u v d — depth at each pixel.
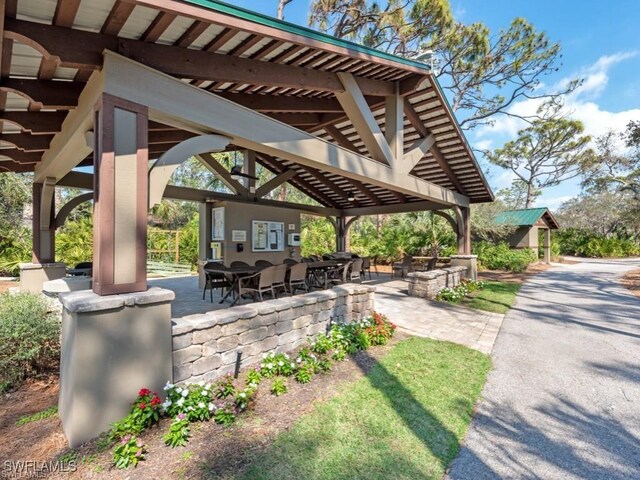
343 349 3.78
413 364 3.56
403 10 11.60
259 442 2.18
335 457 2.08
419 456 2.14
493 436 2.41
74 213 16.61
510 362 3.78
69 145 3.51
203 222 7.71
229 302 6.06
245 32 2.74
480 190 9.22
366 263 9.50
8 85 2.67
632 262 19.38
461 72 14.23
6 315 3.12
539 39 13.77
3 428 2.34
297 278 6.50
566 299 7.55
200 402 2.41
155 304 2.47
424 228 15.47
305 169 9.53
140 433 2.20
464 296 7.65
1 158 5.32
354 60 4.12
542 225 17.64
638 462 2.15
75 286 4.71
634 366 3.69
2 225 11.07
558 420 2.63
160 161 2.73
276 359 3.22
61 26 2.22
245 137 3.25
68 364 2.26
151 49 2.63
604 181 18.62
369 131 4.83
